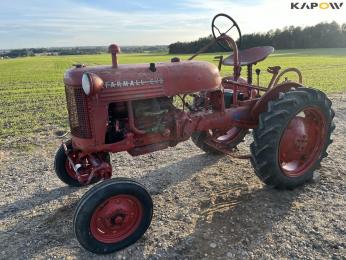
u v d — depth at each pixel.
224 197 4.11
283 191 4.21
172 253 3.14
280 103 3.97
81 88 3.26
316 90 4.24
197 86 3.80
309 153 4.38
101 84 3.14
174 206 3.96
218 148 4.62
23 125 8.04
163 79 3.58
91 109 3.28
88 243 3.05
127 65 3.56
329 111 4.33
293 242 3.21
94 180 4.11
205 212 3.81
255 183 4.46
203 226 3.54
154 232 3.46
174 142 3.88
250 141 6.18
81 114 3.34
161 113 3.69
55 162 4.33
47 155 5.79
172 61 3.87
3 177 4.91
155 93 3.53
